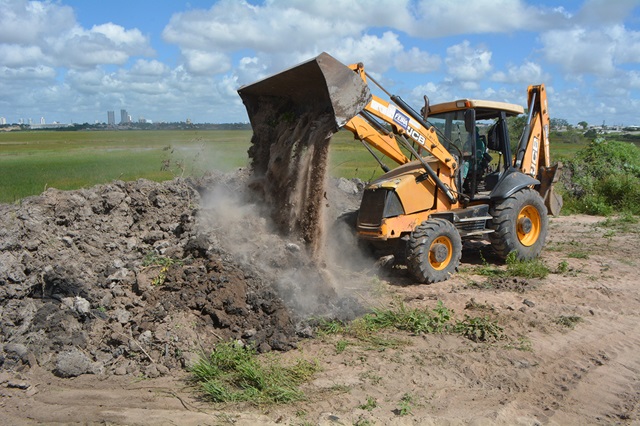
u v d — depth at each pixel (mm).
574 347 5902
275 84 7551
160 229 7855
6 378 4957
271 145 7805
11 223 6477
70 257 6441
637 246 10656
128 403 4664
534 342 6004
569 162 17500
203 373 5004
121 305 5953
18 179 21094
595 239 11375
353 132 7738
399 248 8523
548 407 4660
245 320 5859
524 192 8992
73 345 5422
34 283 5844
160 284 6180
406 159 8531
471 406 4641
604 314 6895
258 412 4516
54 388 4930
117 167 24516
